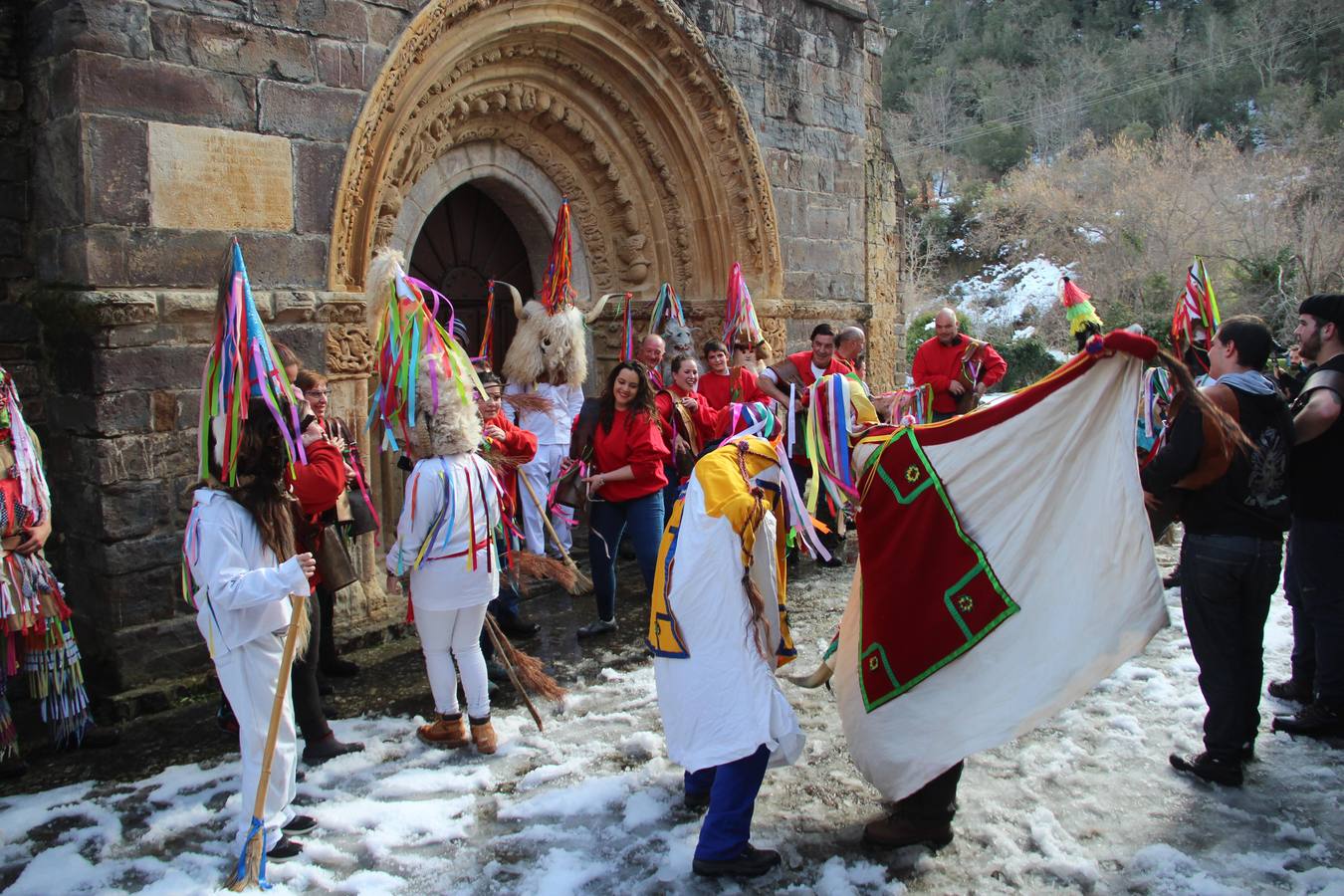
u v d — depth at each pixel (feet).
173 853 11.27
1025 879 10.34
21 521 12.96
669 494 21.89
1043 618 10.46
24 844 11.52
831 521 23.89
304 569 9.98
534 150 25.29
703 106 26.91
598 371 27.66
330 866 10.90
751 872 10.36
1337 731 13.61
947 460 10.65
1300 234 98.68
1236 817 11.51
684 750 10.37
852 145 32.32
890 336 35.32
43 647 13.65
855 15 31.68
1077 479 10.54
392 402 13.76
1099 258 125.08
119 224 15.61
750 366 24.45
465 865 10.91
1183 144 130.41
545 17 22.70
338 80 18.37
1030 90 187.11
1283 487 12.07
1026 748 13.46
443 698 13.70
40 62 15.90
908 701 10.72
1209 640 12.23
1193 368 22.63
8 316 16.37
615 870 10.69
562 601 21.04
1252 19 171.63
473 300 25.77
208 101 16.57
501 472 16.60
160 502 16.07
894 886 10.21
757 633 10.44
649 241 27.66
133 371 15.70
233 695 10.47
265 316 17.20
